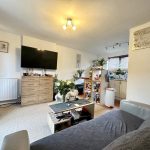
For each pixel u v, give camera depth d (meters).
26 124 2.34
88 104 2.41
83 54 5.90
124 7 1.92
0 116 2.66
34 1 1.87
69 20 2.43
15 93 3.68
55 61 4.36
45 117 2.69
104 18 2.33
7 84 3.50
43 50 3.99
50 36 3.67
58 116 2.18
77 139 1.24
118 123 1.65
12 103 3.61
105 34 3.27
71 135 1.31
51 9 2.09
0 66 3.41
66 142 1.18
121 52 5.57
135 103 2.10
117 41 3.93
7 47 3.51
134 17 2.24
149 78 2.32
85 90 4.55
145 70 2.39
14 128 2.17
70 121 2.18
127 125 1.60
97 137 1.29
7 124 2.30
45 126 2.29
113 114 1.98
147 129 0.83
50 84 3.96
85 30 3.01
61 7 2.01
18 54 3.73
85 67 6.02
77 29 2.96
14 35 3.63
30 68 3.90
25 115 2.77
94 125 1.56
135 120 1.78
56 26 2.85
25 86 3.41
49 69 4.36
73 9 2.05
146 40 2.38
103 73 3.95
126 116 1.91
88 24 2.63
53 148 1.08
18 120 2.49
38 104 3.62
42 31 3.25
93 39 3.79
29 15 2.35
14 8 2.10
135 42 2.60
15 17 2.46
